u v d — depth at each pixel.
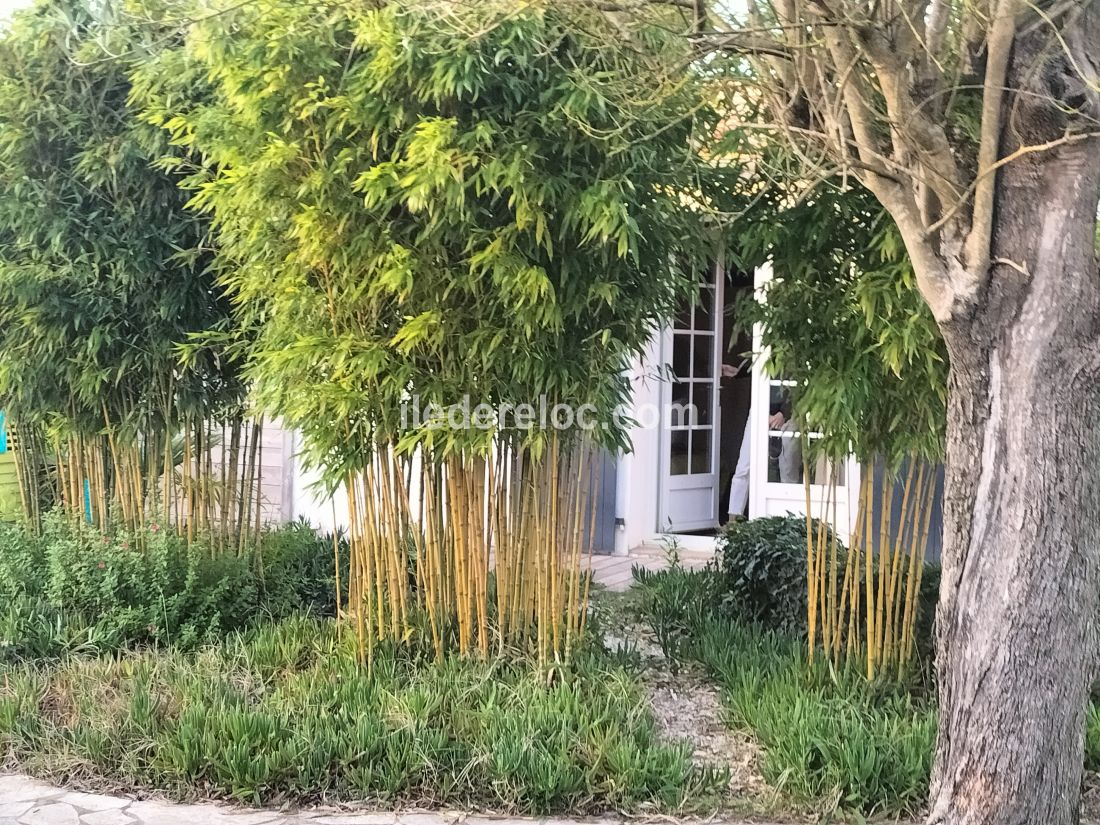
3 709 3.22
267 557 4.62
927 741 2.84
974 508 2.30
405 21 2.81
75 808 2.76
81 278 3.90
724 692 3.44
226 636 4.02
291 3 2.90
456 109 2.91
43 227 3.87
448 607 3.58
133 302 4.00
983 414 2.29
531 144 2.84
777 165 2.94
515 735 2.89
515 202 2.87
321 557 4.83
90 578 4.04
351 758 2.88
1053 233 2.20
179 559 4.21
